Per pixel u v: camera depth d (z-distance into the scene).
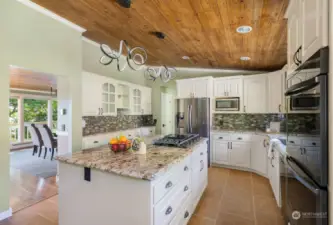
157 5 2.09
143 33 2.92
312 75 1.23
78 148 3.22
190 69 5.43
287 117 1.90
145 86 5.41
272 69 4.89
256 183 3.56
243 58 3.93
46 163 4.76
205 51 3.60
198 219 2.40
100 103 3.80
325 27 1.08
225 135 4.56
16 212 2.48
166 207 1.65
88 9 2.39
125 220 1.51
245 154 4.33
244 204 2.77
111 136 4.09
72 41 3.07
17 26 2.38
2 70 2.25
